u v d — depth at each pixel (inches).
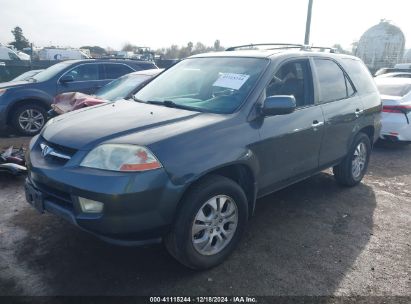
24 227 145.7
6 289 108.4
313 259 130.5
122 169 101.3
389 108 278.2
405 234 152.4
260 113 131.6
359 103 186.7
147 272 118.8
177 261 125.0
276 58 146.6
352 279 120.0
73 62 346.3
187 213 109.4
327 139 165.8
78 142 110.1
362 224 159.8
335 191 197.8
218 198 118.5
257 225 154.9
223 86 141.2
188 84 153.6
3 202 169.2
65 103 242.7
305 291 113.0
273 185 143.7
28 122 322.0
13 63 853.8
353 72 191.0
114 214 99.7
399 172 240.7
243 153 122.1
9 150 215.8
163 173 103.3
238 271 121.4
